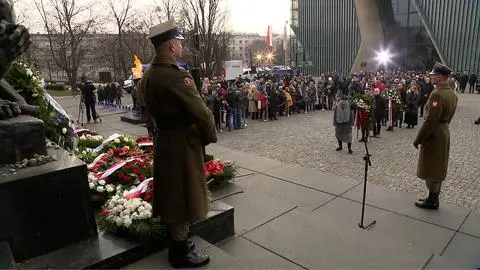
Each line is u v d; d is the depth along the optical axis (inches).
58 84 1508.4
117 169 168.9
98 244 111.8
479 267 148.4
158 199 99.4
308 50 1916.8
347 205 214.8
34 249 102.7
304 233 150.9
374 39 1525.6
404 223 191.0
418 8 1357.0
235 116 536.1
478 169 299.4
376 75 949.8
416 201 221.9
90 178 159.0
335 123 373.1
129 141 234.5
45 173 102.3
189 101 91.0
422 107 625.6
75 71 1440.7
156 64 94.0
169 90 90.5
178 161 96.3
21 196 98.7
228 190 209.5
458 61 1284.4
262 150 388.8
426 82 625.0
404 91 569.9
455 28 1275.8
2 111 113.7
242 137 471.8
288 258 128.0
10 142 109.1
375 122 458.6
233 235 147.9
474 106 717.3
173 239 105.0
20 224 99.3
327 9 1796.3
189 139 97.2
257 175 273.1
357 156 356.2
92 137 265.1
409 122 525.7
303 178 265.7
